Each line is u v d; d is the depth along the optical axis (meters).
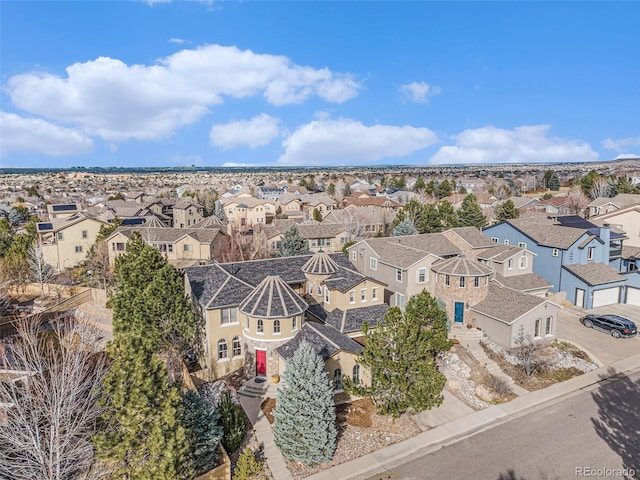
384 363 26.19
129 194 140.12
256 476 23.11
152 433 18.69
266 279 33.44
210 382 33.28
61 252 68.75
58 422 18.61
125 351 19.36
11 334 38.31
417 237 53.19
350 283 38.31
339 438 25.97
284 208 124.94
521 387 32.00
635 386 31.86
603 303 48.81
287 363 24.83
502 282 46.41
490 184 168.62
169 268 33.19
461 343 38.28
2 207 128.38
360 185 193.38
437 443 25.75
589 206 87.00
